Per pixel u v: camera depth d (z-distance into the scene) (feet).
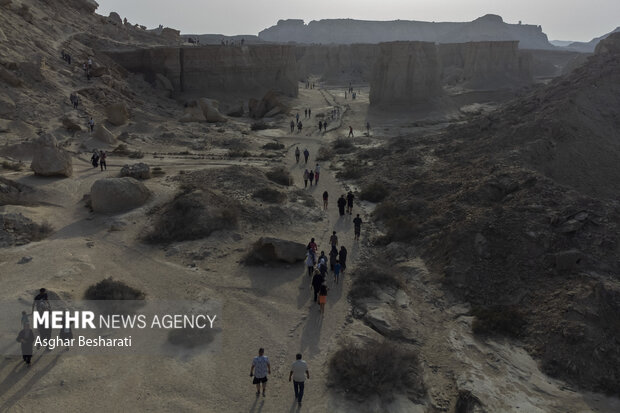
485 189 81.66
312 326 52.49
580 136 105.70
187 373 42.75
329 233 80.64
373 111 224.53
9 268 57.11
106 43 219.41
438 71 241.76
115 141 130.21
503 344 50.67
